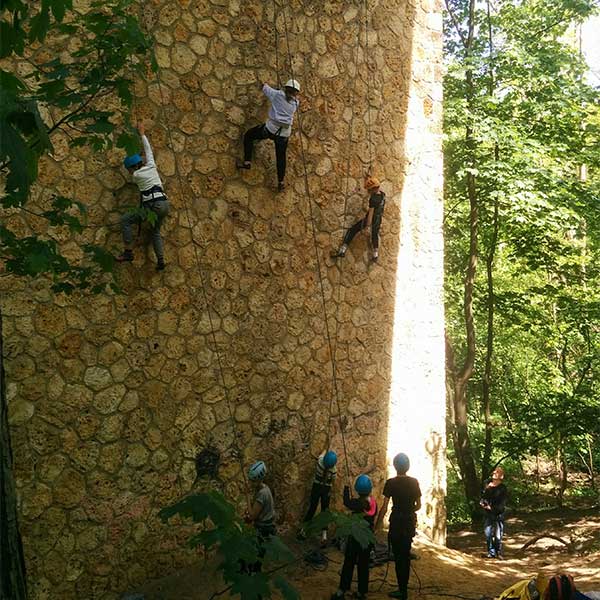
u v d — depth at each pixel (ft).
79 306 23.94
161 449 25.91
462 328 67.92
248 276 28.99
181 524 26.32
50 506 22.97
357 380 33.65
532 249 54.03
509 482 64.64
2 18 10.35
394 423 35.68
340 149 32.81
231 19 28.25
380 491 34.65
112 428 24.59
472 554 39.99
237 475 28.27
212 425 27.53
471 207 53.26
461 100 47.98
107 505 24.34
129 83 14.39
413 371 36.86
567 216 47.55
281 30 30.12
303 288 31.17
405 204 36.37
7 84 9.68
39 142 9.87
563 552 38.91
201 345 27.30
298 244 30.99
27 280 22.81
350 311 33.35
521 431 54.70
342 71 32.81
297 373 30.81
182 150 26.73
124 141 13.48
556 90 49.11
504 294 55.98
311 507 29.91
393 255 35.73
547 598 16.92
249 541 10.59
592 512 49.98
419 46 37.14
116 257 24.70
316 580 27.40
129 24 13.97
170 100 26.35
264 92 27.73
